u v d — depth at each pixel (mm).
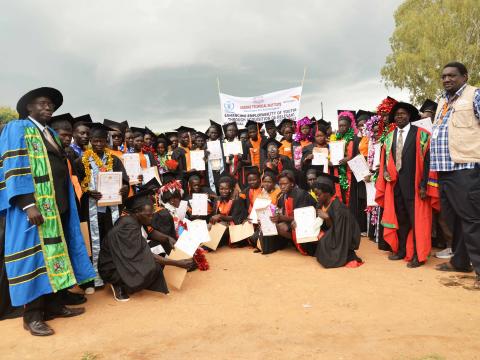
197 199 8539
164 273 6055
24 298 4492
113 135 8312
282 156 10562
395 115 6957
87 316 5062
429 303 4949
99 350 4062
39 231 4719
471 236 5676
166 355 3865
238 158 10844
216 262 7520
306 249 7633
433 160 6066
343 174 9391
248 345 3990
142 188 8141
